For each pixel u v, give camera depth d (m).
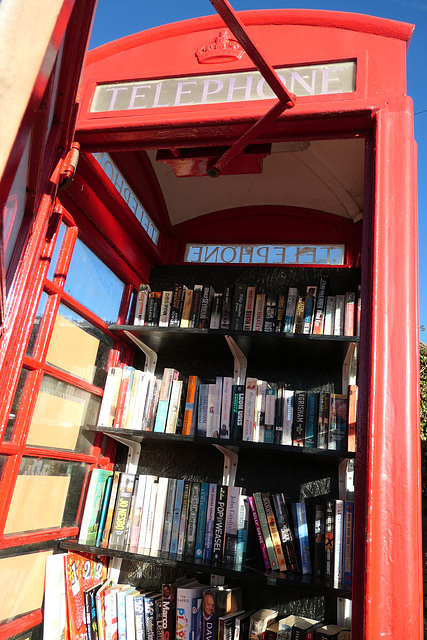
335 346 2.18
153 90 1.71
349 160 2.26
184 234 2.81
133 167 2.34
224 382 2.21
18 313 1.38
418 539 1.10
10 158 0.48
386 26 1.58
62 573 1.88
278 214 2.71
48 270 1.84
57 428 1.97
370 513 1.11
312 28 1.64
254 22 1.70
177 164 1.91
